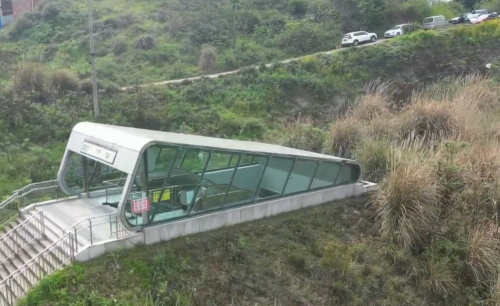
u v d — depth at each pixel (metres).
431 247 11.45
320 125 24.59
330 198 13.86
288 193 13.05
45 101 23.17
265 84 28.78
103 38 38.41
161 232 10.59
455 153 13.86
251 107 26.69
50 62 34.81
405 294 10.69
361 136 16.88
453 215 12.04
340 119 20.45
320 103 28.09
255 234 11.59
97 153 11.25
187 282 9.72
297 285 10.38
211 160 11.33
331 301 10.29
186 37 38.19
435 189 12.14
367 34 37.22
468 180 12.65
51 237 10.85
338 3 43.78
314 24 41.28
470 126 16.31
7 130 20.69
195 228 11.16
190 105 25.78
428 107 17.27
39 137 20.78
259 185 12.35
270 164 12.37
